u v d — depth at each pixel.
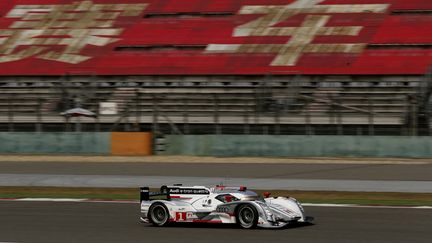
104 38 198.88
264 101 154.12
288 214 49.88
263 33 190.00
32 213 61.28
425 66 164.25
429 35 177.38
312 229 49.09
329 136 129.75
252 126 153.88
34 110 167.38
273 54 179.62
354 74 165.50
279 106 152.50
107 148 140.88
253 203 48.75
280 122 150.88
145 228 51.34
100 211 62.28
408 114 141.50
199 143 136.75
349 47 177.25
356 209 61.50
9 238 48.06
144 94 171.00
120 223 54.44
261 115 152.75
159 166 113.31
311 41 182.75
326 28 187.50
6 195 77.94
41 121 165.00
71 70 184.12
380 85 164.38
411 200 69.81
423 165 110.75
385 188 80.00
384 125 145.50
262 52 181.25
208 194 50.75
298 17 194.88
